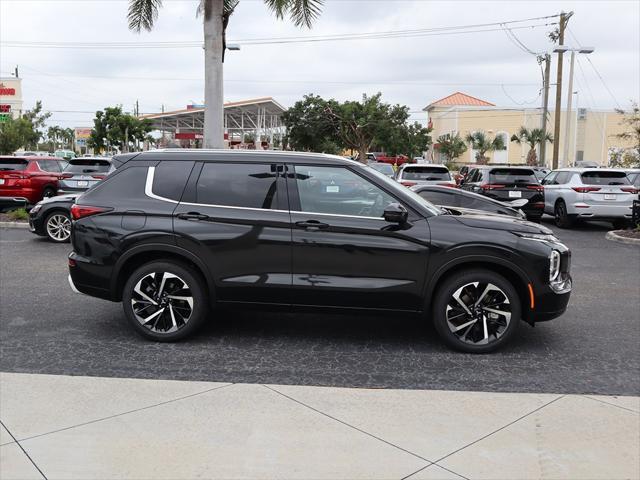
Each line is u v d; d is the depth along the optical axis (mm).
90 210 5770
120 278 5785
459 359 5402
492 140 59469
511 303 5430
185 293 5688
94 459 3521
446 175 15703
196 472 3393
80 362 5207
